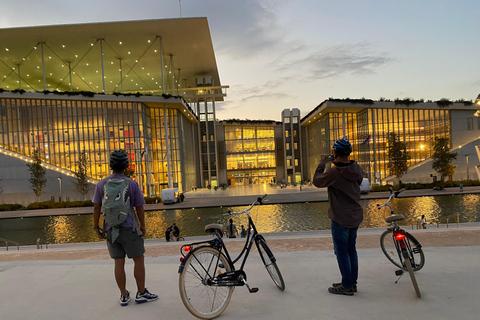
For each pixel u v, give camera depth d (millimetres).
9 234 27297
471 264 4148
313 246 8625
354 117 66125
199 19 46688
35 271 4625
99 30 47844
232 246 8750
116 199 3148
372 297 3213
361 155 63062
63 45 51812
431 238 8086
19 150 53594
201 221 29547
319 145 72500
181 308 3172
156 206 40406
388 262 4496
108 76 68250
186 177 66250
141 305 3275
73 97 51875
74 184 50750
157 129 60281
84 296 3596
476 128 58812
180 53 58750
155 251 9672
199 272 3045
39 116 53906
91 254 9250
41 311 3207
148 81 74562
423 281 3596
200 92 75875
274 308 3053
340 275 3979
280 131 84438
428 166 56781
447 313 2766
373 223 24594
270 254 3518
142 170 54719
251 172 83625
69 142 54062
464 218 24969
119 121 54594
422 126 59750
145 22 46812
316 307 3023
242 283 3143
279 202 37531
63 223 31844
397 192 4199
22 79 66250
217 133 83250
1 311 3230
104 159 54094
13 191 51906
